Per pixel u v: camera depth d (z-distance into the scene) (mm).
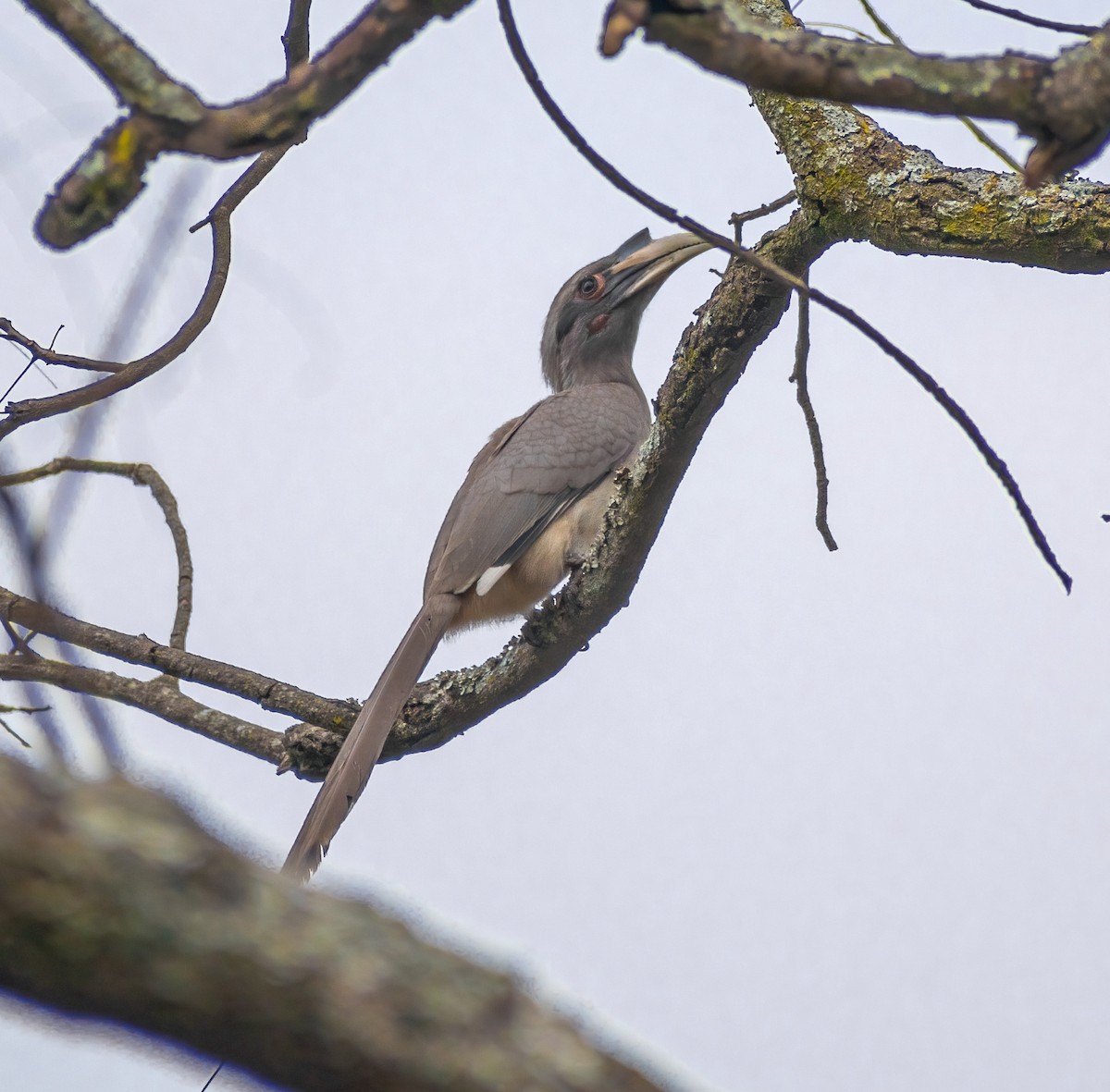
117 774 2990
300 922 3010
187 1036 2885
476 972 3141
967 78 4676
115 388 8688
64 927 2744
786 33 4688
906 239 8992
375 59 4953
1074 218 8406
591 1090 3062
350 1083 2969
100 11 4941
